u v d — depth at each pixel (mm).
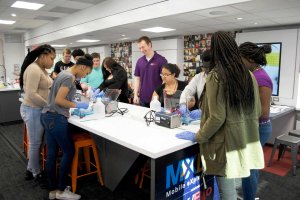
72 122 2320
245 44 1924
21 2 5445
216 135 1551
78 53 3703
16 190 2721
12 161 3494
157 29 5453
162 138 1798
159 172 1634
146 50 3400
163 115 2104
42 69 2680
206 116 1570
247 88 1510
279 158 3703
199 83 2389
